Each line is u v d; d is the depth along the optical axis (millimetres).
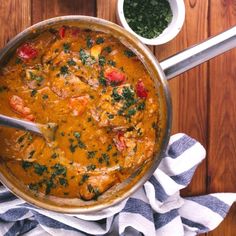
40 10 738
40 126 676
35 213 752
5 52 657
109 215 747
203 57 664
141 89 690
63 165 696
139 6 755
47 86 679
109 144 700
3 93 675
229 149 805
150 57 669
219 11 782
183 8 734
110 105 687
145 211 769
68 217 751
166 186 766
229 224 824
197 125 792
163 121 689
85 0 747
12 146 685
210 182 805
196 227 806
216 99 795
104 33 676
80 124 688
